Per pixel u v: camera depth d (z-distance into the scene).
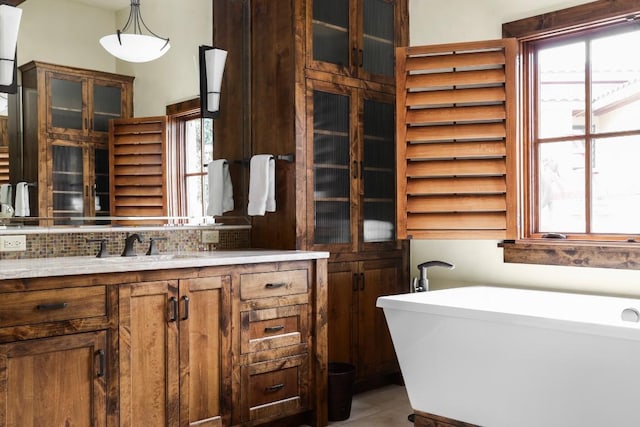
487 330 2.65
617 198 3.26
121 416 2.52
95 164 3.17
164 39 3.43
